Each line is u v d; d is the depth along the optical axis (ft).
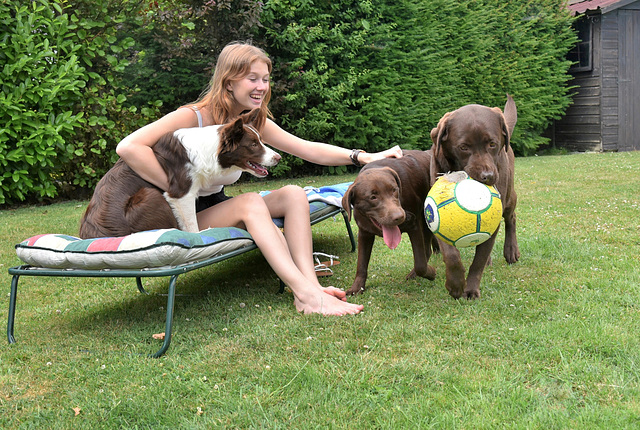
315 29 30.63
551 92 45.62
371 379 7.29
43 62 25.03
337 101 32.89
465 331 8.79
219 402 6.88
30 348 9.07
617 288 10.49
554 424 6.03
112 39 27.20
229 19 29.96
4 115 24.43
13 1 25.00
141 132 10.91
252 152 11.62
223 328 9.52
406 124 36.19
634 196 21.34
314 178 32.94
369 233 11.35
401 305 10.34
